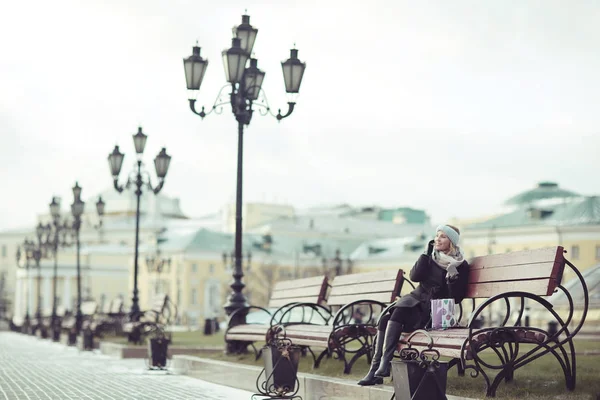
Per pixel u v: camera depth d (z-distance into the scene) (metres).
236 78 23.14
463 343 10.89
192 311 147.00
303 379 14.96
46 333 64.38
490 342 11.05
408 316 12.40
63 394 17.38
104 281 158.38
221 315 148.62
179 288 147.38
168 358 29.66
